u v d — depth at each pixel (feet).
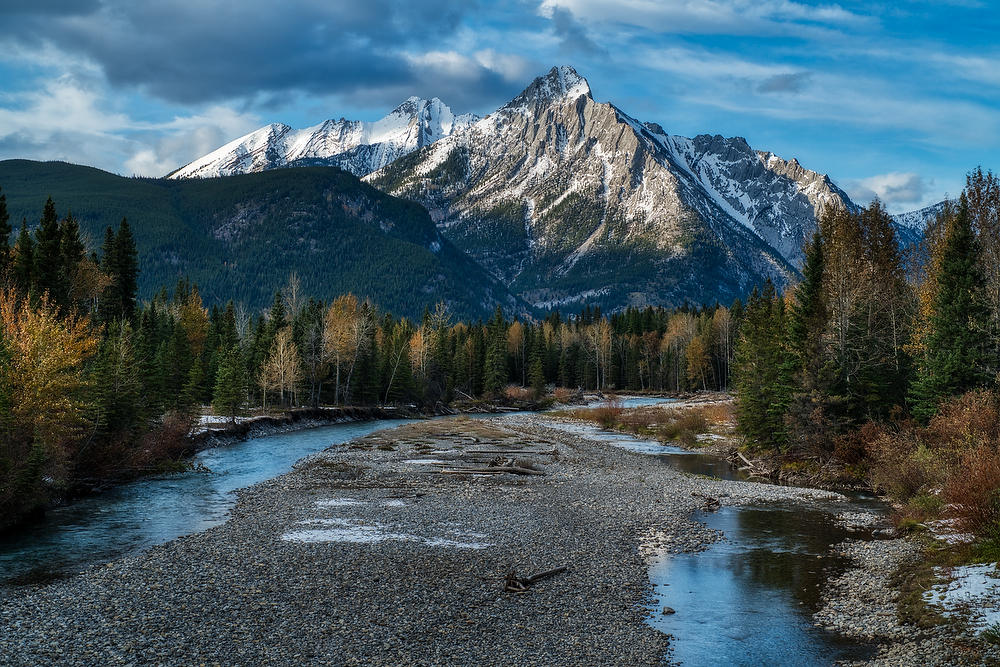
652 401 460.14
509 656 61.52
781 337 196.95
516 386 526.16
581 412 353.92
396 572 84.23
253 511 118.83
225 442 220.64
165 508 122.31
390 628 66.95
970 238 170.81
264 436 248.93
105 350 160.35
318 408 320.29
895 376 172.14
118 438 152.97
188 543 96.48
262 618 68.54
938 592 73.72
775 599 77.46
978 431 122.83
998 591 70.38
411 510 121.08
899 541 101.24
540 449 211.61
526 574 84.53
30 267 236.02
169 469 163.02
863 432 159.53
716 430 258.37
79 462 138.21
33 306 197.98
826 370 172.55
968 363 155.74
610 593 79.00
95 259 301.84
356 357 365.81
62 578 81.30
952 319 160.66
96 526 108.27
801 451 177.47
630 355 591.78
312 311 377.50
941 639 63.41
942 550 88.22
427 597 75.77
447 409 416.87
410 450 207.10
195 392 247.50
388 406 382.22
